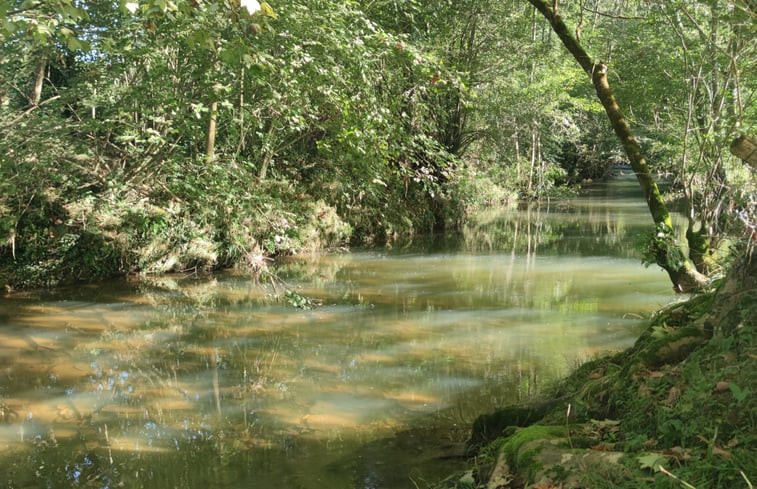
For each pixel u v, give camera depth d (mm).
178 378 6992
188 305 10516
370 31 10133
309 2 8883
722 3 7586
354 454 4727
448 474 4035
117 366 7438
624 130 8469
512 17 19359
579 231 20203
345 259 15234
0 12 4586
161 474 4605
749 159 3506
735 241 6941
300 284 12266
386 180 12359
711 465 2299
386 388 6492
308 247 15953
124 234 12375
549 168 28922
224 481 4402
